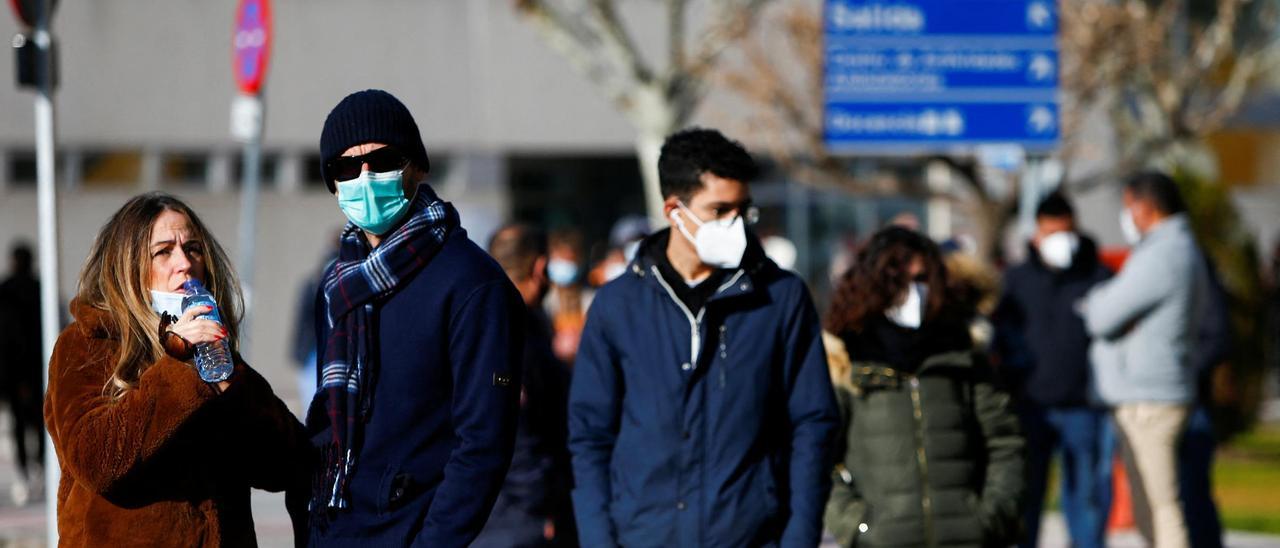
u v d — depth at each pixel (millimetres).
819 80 46625
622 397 12578
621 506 12258
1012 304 22625
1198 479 21719
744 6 46875
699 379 12156
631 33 60500
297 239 59656
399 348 10109
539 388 14227
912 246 14234
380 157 10258
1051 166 45625
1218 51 48781
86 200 57625
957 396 14250
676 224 12375
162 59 58281
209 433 10375
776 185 64500
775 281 12445
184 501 10297
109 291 10500
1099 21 45125
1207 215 38000
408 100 60469
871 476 14195
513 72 61281
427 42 60719
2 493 35594
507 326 10258
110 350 10422
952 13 38250
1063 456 22703
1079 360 22234
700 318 12219
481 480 9992
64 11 57469
